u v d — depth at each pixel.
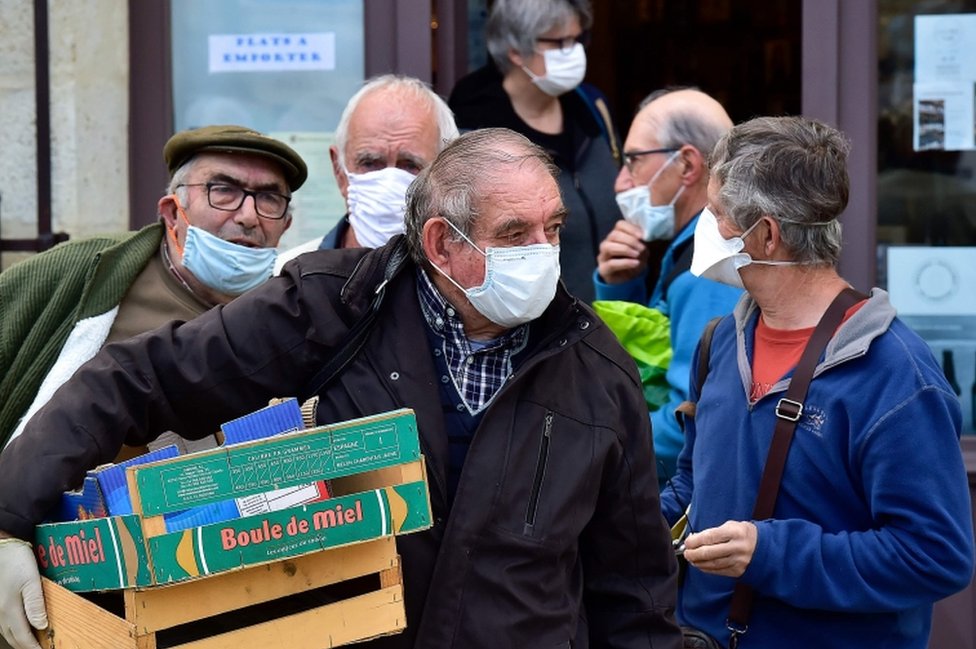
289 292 3.18
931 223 5.57
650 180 5.01
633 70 7.71
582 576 3.25
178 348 3.09
